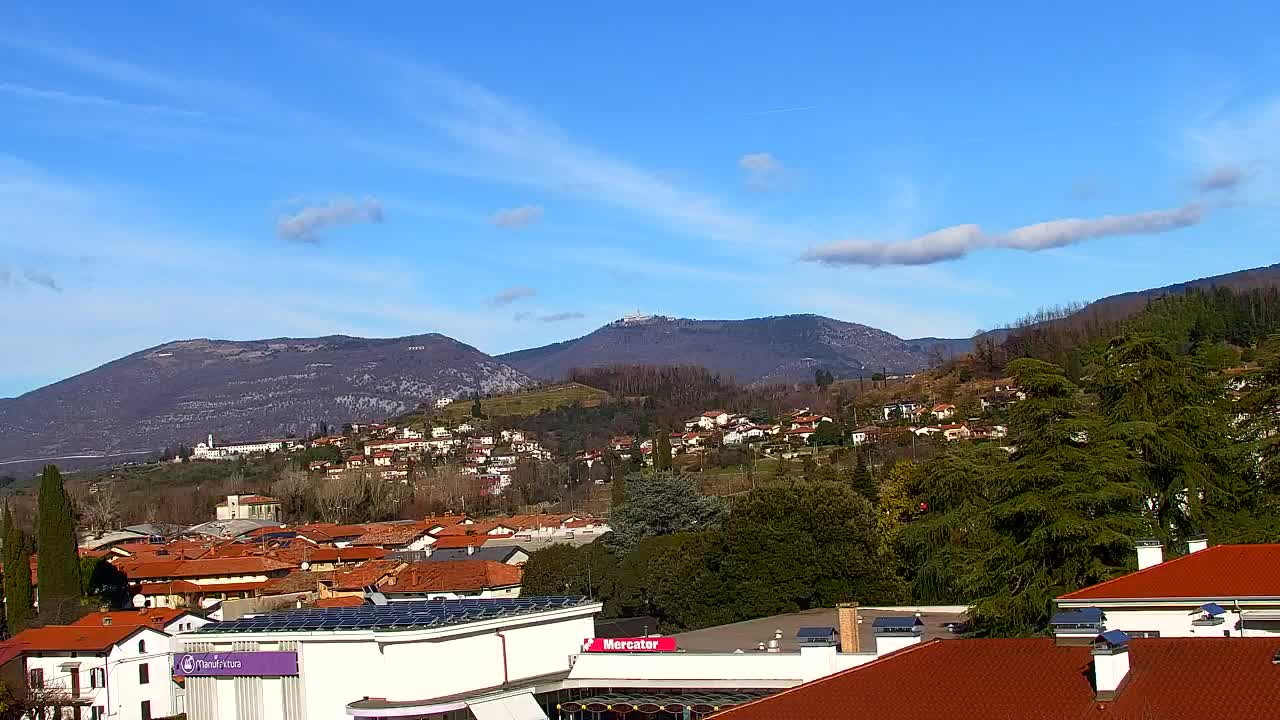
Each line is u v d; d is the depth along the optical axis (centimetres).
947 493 8244
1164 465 6212
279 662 5412
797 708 3697
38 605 12719
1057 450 5616
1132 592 4378
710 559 9375
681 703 5141
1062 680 3500
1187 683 3319
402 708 5094
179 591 14975
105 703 8600
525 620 5616
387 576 13662
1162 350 6681
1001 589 5731
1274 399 6781
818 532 8900
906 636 4625
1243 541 5984
